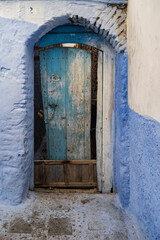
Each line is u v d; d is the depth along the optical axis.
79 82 2.95
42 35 2.57
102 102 2.81
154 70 1.39
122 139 2.42
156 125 1.36
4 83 2.43
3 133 2.48
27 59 2.49
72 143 3.08
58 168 3.09
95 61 3.47
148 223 1.66
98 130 2.88
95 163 3.06
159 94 1.29
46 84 2.94
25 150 2.55
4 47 2.39
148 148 1.58
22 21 2.38
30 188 2.88
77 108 3.00
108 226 2.21
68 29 2.64
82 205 2.56
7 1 2.35
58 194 2.80
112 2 2.34
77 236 2.08
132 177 2.24
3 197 2.53
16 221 2.26
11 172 2.50
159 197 1.36
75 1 2.35
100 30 2.48
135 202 2.10
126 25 2.37
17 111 2.47
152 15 1.43
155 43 1.36
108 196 2.78
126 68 2.40
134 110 2.05
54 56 2.88
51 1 2.36
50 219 2.30
